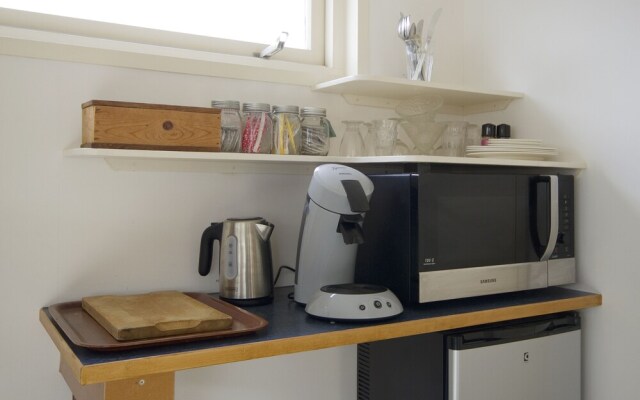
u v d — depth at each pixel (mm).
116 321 1275
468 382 1540
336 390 1973
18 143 1526
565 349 1762
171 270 1722
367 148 1907
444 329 1503
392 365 1749
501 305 1647
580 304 1772
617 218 1795
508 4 2105
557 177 1804
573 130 1907
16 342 1530
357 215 1494
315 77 1944
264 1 1978
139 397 1168
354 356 2004
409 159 1603
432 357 1583
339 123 2000
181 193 1731
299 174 1920
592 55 1849
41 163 1553
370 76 1747
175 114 1500
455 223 1608
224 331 1291
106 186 1633
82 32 1657
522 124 2064
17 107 1524
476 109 2221
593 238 1859
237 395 1804
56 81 1567
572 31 1902
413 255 1553
